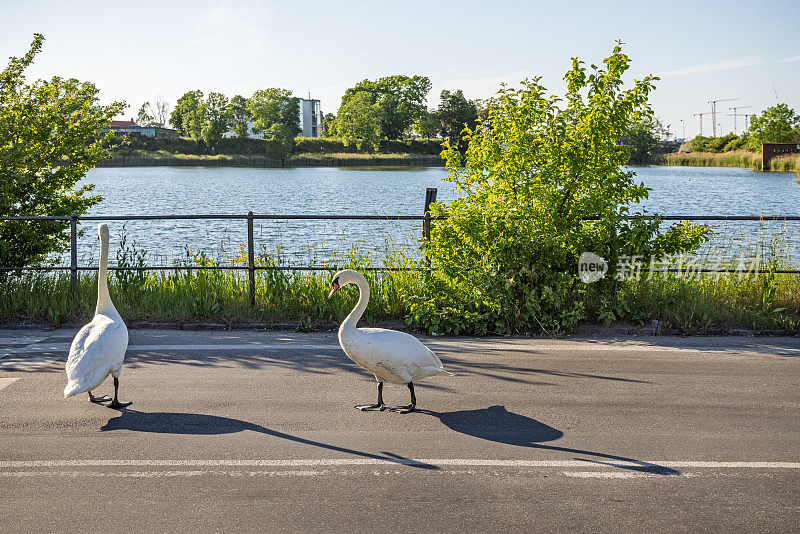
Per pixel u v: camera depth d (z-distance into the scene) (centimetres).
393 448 524
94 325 616
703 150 17525
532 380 696
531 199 956
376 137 18362
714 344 845
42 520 413
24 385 671
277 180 9806
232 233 2838
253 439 540
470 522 412
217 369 733
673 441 538
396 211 4822
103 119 1205
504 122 987
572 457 507
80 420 579
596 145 939
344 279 611
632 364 754
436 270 947
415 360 601
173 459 501
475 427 568
